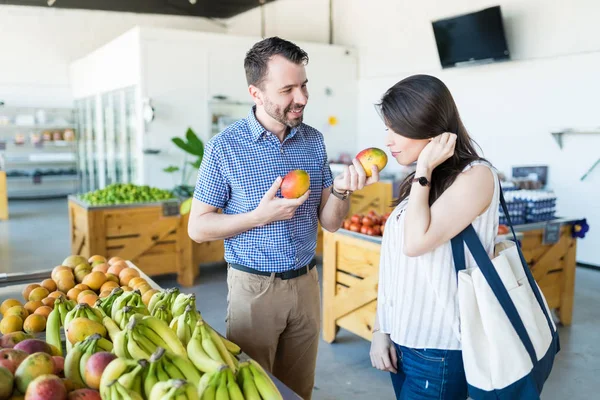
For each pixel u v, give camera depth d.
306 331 1.94
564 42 6.04
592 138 5.89
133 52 7.27
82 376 1.22
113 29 12.12
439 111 1.45
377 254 3.31
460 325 1.43
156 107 7.22
